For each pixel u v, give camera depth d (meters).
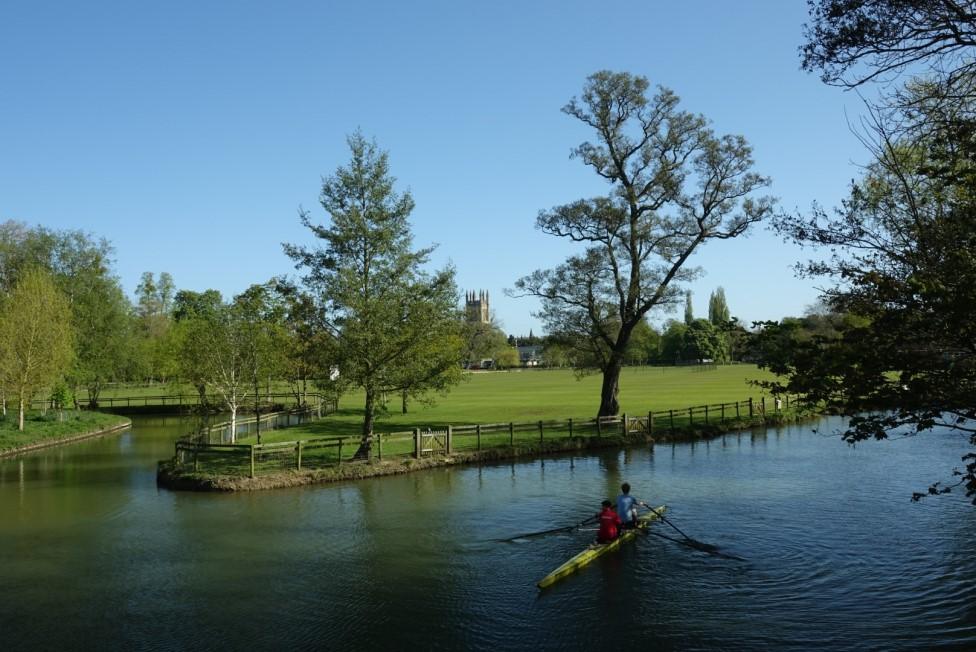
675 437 38.75
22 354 44.03
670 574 15.88
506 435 37.44
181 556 18.02
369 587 15.48
